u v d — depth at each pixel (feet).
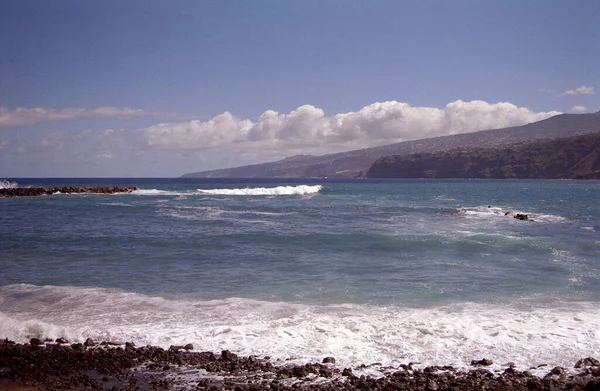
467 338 32.19
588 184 449.06
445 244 69.46
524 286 46.47
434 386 25.03
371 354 29.73
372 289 45.34
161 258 61.05
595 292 44.39
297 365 28.12
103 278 50.31
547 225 96.43
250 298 42.47
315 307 39.32
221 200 173.99
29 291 44.55
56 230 87.45
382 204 156.35
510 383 25.72
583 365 27.76
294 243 71.72
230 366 27.94
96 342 31.76
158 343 31.65
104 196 200.34
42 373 27.22
